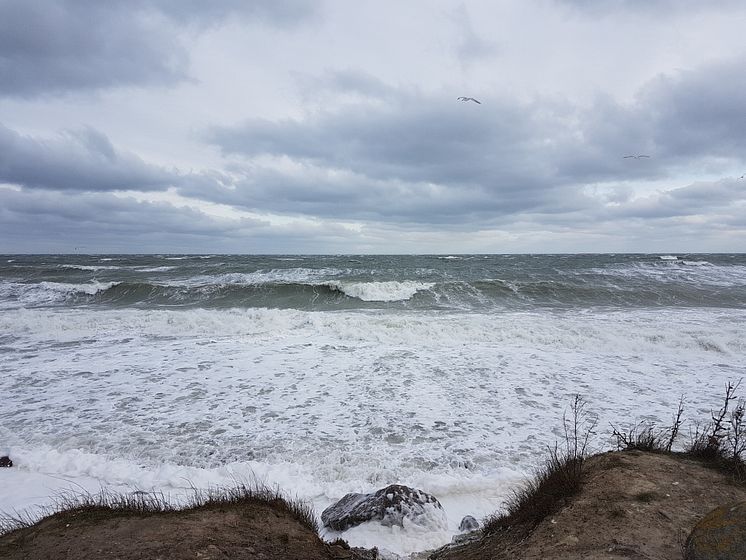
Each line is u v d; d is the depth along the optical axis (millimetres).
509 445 7531
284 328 15977
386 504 5203
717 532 2605
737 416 4852
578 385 10406
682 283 26406
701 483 3818
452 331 15102
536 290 23453
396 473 6680
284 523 4410
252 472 6617
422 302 21656
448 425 8344
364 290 23312
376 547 4430
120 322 16531
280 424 8445
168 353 13141
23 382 10703
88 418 8688
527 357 12602
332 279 28938
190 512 4328
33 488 6227
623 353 12977
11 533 3947
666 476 3980
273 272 32656
